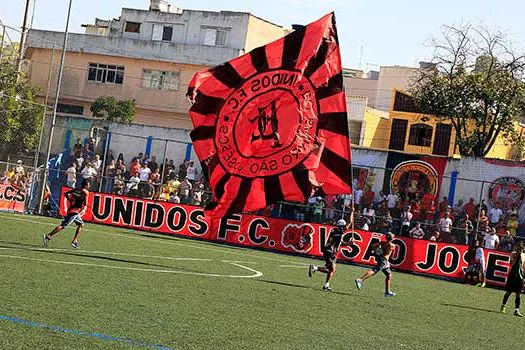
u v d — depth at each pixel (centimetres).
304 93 2073
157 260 2398
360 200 3759
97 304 1391
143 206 3706
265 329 1356
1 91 4688
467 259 3253
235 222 3594
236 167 2131
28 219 3384
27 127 4431
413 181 3794
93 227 3444
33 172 3872
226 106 2134
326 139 2066
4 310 1212
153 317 1327
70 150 4381
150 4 7256
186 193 3903
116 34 6919
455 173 3838
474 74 5297
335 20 2077
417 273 3331
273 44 2092
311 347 1241
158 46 6375
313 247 3478
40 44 6384
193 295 1689
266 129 2105
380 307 1942
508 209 3750
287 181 2089
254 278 2247
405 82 7356
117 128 4469
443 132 6184
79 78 6431
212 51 6284
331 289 2238
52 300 1366
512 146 5962
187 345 1127
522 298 2842
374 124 6391
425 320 1805
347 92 7550
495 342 1591
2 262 1812
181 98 6322
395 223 3566
